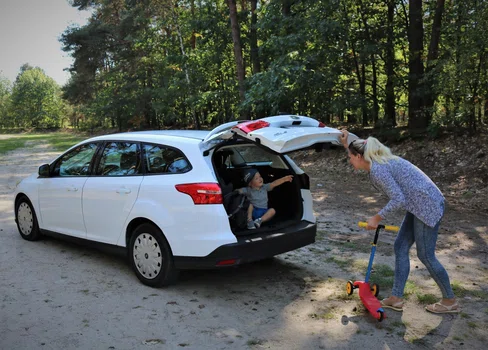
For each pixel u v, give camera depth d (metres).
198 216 4.35
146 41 32.41
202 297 4.56
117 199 5.04
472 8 11.26
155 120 42.50
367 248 6.31
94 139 5.74
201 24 23.31
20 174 15.70
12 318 4.03
